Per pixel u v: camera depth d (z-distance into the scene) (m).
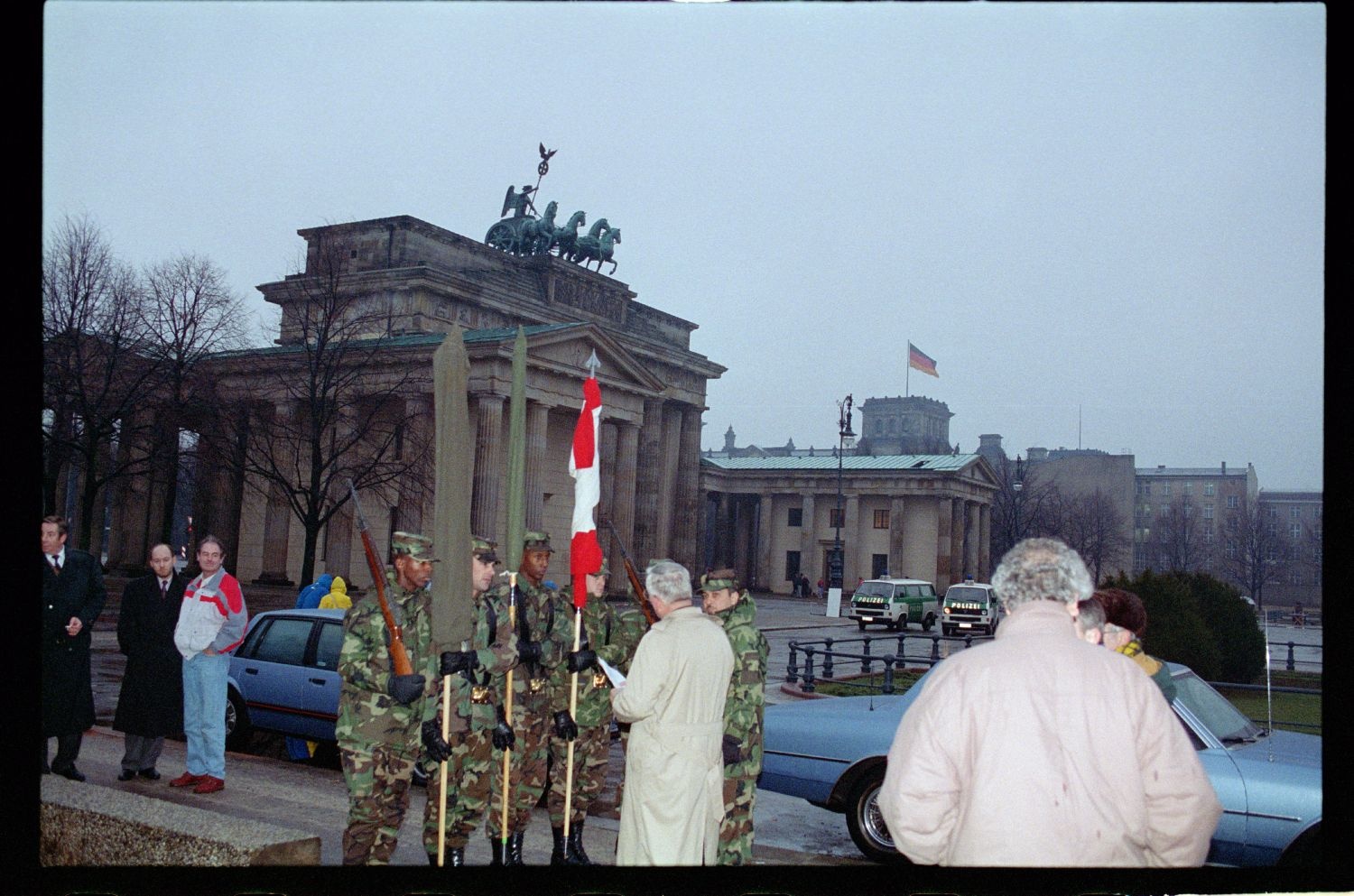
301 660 12.15
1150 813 3.79
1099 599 7.06
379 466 46.81
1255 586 90.19
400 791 6.74
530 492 55.38
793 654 22.33
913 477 86.69
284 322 55.62
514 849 7.70
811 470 91.12
